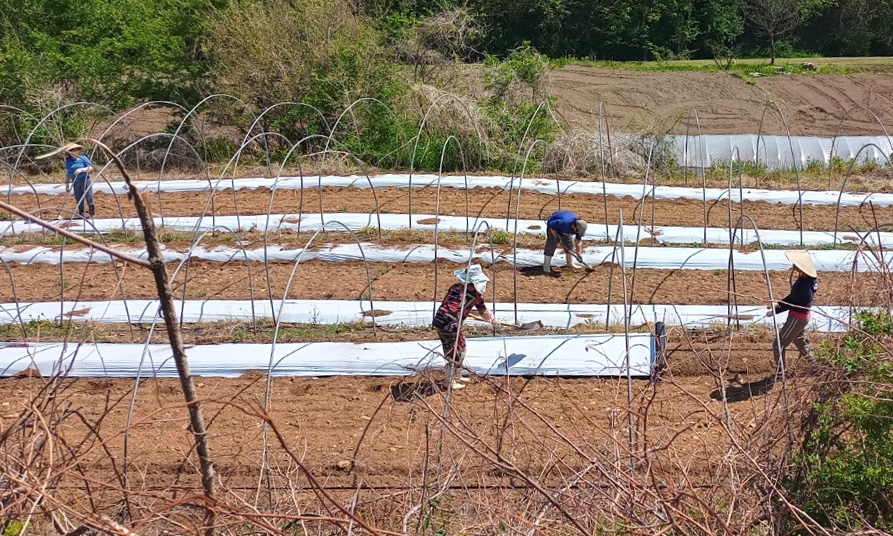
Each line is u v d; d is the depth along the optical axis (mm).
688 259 10461
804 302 6977
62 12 20078
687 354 7777
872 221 12195
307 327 8688
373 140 16859
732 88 28547
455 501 5352
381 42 18859
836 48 39250
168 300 3301
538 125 17141
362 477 5887
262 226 11938
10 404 7121
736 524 4652
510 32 37781
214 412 6973
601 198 13531
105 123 19984
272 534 4094
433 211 12680
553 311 8898
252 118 18141
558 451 6039
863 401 4418
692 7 37031
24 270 10438
